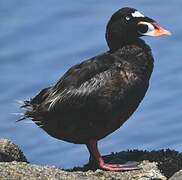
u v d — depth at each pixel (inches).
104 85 601.0
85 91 599.5
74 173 583.2
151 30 627.5
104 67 608.1
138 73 610.5
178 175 548.1
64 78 610.9
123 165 603.8
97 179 578.9
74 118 603.5
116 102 602.2
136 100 612.4
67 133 610.2
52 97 606.9
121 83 603.8
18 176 564.7
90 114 602.2
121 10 629.3
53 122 606.9
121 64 610.2
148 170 593.3
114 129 612.1
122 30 624.1
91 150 611.2
